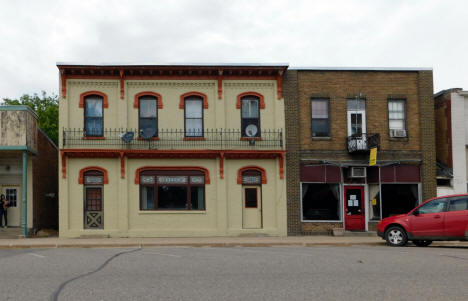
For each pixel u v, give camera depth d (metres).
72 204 21.12
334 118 21.94
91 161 21.20
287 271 10.48
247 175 21.75
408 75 22.38
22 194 22.30
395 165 21.94
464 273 10.08
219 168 21.41
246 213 21.62
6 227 22.34
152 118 21.59
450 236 15.58
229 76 21.75
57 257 13.36
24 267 11.30
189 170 21.58
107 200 21.19
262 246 17.81
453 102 22.59
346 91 22.08
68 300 7.68
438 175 22.34
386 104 22.16
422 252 14.10
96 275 10.05
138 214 21.25
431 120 22.20
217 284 8.98
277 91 21.73
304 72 22.05
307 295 8.01
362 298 7.78
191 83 21.72
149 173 21.48
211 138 21.52
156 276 9.89
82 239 19.92
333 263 11.68
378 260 12.14
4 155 22.39
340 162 21.72
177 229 21.30
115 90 21.52
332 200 21.86
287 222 21.44
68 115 21.28
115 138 21.27
